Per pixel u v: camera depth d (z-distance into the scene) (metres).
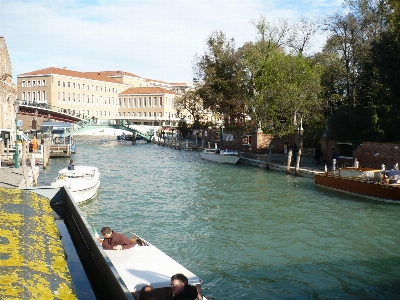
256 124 41.66
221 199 21.59
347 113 33.62
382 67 30.77
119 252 8.88
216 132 57.69
